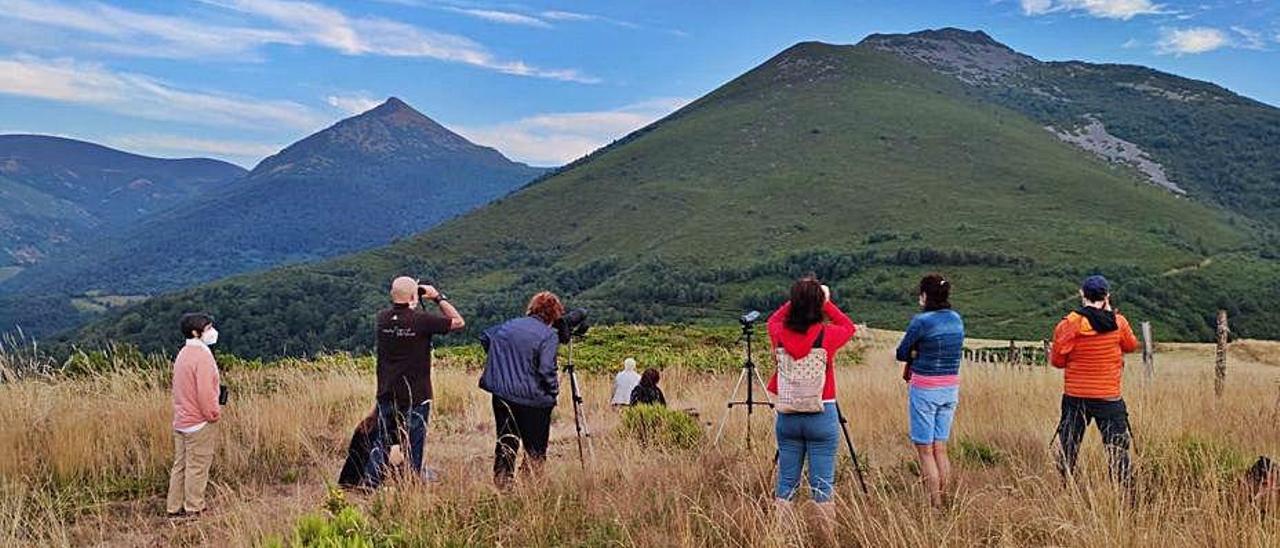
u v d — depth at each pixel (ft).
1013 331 263.08
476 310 301.84
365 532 16.31
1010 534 15.96
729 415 33.12
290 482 24.21
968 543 15.74
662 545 17.20
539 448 21.80
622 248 482.69
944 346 20.08
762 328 97.19
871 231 432.25
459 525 17.99
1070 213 447.83
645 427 29.45
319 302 275.39
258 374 41.68
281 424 27.99
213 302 241.96
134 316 209.15
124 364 35.50
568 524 18.61
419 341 22.21
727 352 77.36
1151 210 460.96
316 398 33.73
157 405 27.84
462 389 40.32
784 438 18.49
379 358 22.48
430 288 22.62
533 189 655.35
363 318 238.27
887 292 320.91
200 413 21.03
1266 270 323.57
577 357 71.46
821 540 16.99
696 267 397.39
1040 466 22.41
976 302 300.61
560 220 570.87
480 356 65.41
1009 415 30.42
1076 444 20.52
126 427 26.07
